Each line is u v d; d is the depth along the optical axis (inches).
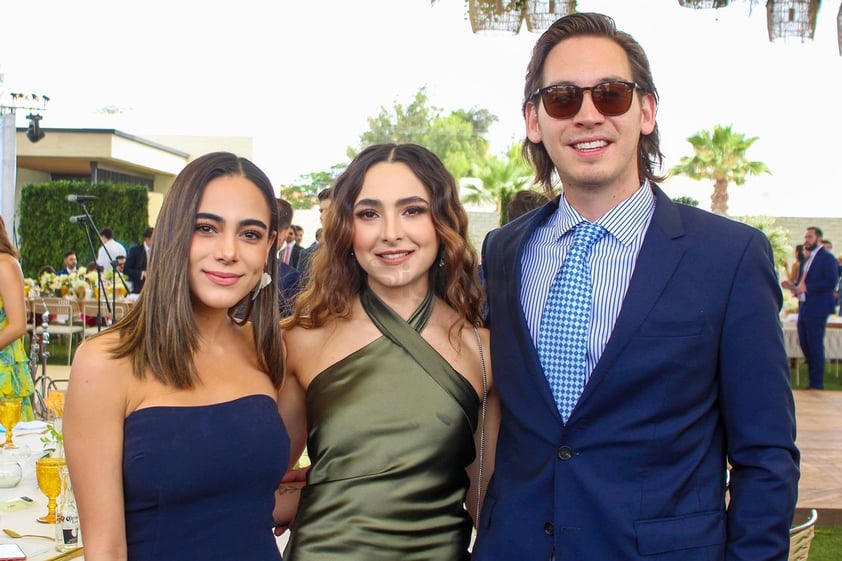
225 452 64.3
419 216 79.0
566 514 67.9
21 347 168.6
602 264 71.2
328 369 79.2
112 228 625.0
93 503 60.8
